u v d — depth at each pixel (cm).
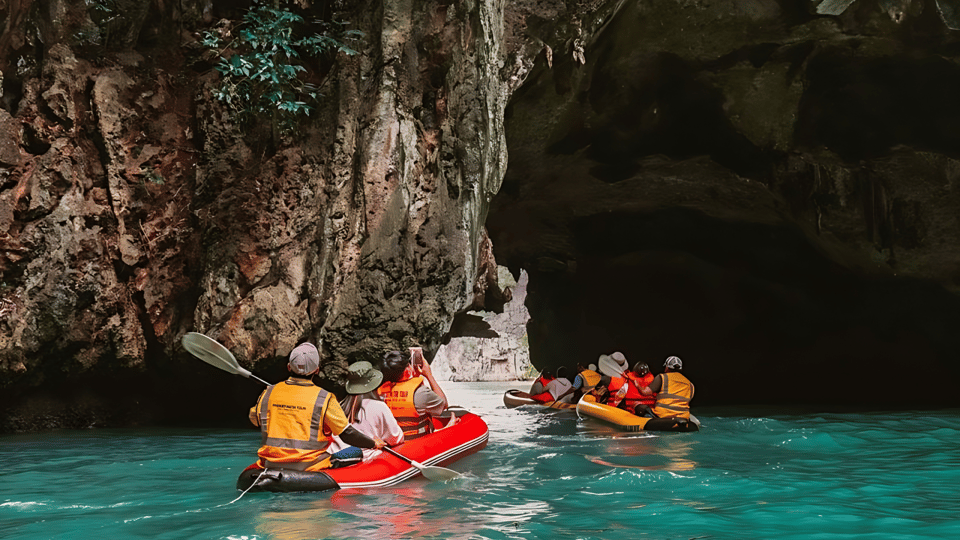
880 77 1352
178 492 483
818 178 1465
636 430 874
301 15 1012
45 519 400
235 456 667
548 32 1120
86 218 920
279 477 453
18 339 869
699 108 1398
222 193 954
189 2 991
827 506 428
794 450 704
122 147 943
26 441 793
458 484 506
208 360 483
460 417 714
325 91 995
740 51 1298
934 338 1742
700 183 1587
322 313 942
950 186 1398
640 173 1527
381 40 978
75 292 903
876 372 1870
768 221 1744
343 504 432
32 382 904
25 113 900
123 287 945
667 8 1208
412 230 975
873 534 357
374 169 957
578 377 1142
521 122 1270
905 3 1205
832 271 1806
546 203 1686
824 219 1482
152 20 977
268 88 970
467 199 1020
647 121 1383
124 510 424
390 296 954
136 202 951
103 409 968
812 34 1259
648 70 1320
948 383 1753
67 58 920
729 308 2103
